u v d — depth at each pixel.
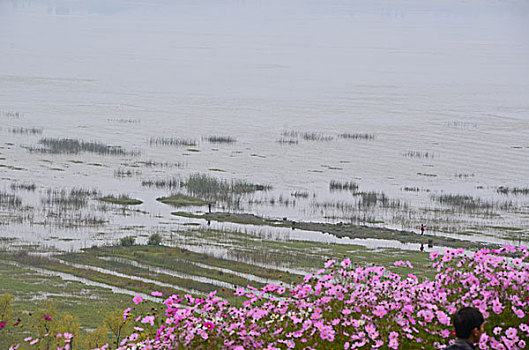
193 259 69.06
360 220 94.25
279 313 17.77
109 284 58.88
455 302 17.45
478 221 95.06
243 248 75.19
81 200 101.12
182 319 17.38
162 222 89.62
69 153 145.00
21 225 84.25
